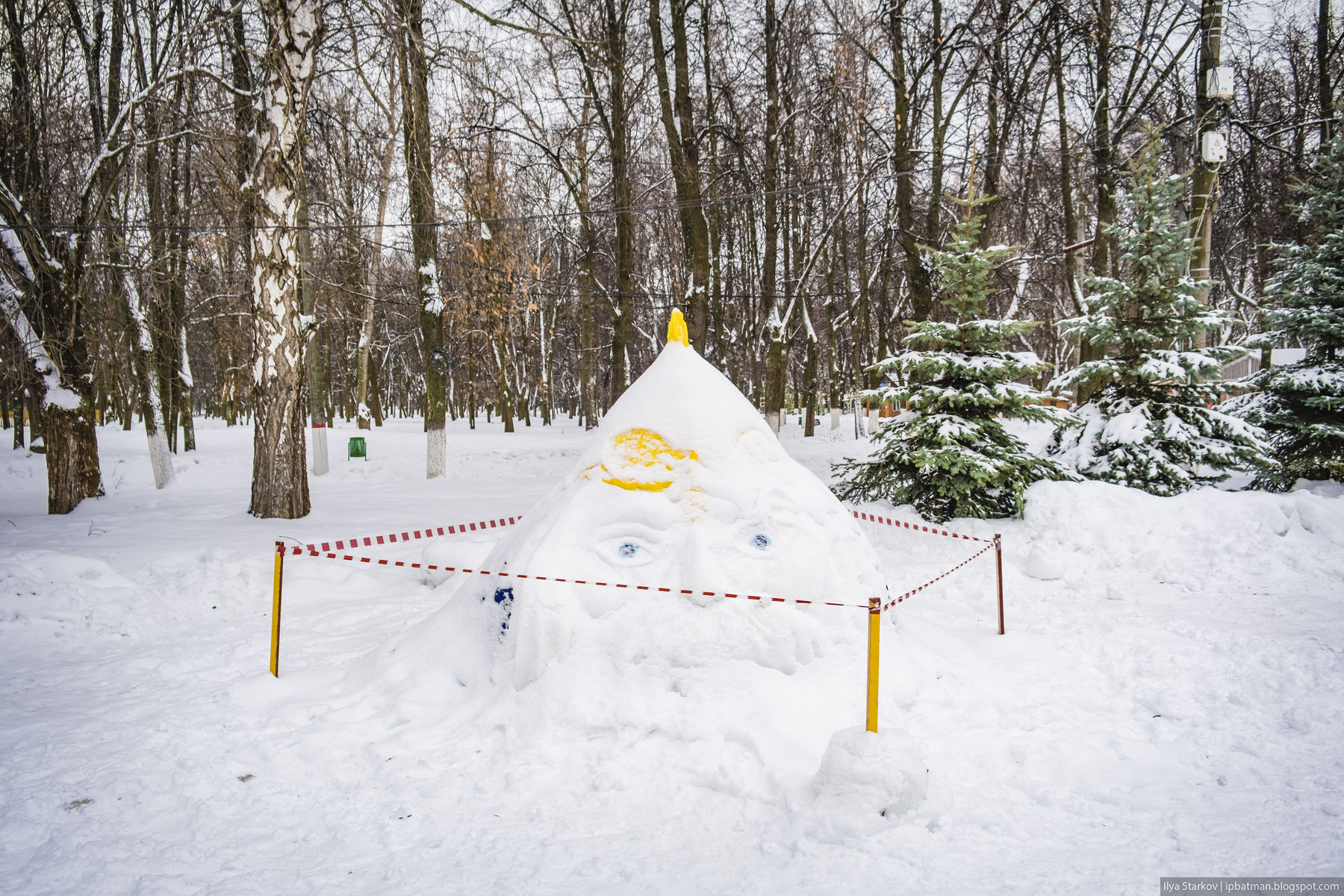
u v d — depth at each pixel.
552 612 4.23
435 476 16.98
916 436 10.17
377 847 3.09
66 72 12.05
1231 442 9.79
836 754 3.26
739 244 30.84
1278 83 21.12
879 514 10.30
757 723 3.78
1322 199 10.95
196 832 3.22
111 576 7.06
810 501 4.80
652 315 35.59
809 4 18.33
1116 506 8.67
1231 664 4.88
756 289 30.86
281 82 10.23
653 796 3.40
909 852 2.94
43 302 11.73
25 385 11.98
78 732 4.20
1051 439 11.67
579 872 2.88
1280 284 11.19
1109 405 10.66
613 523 4.53
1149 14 17.25
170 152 14.90
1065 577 7.73
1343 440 10.52
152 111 11.96
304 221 12.42
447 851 3.04
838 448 23.08
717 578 4.23
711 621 4.14
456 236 17.38
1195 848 2.94
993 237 20.16
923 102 18.50
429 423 17.00
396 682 4.59
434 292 16.73
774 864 2.89
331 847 3.10
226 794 3.53
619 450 4.84
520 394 42.16
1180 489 9.61
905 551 9.11
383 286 23.05
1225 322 10.13
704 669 4.04
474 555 7.55
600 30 17.80
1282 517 7.88
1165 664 4.98
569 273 29.17
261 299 10.62
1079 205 23.69
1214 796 3.36
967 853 2.94
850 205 26.44
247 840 3.15
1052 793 3.40
